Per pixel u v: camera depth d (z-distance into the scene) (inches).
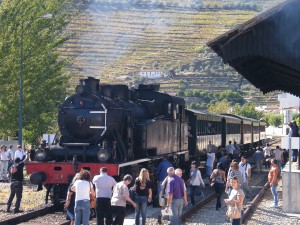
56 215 685.9
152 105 906.7
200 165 1328.7
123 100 816.9
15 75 1245.7
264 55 492.4
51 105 1312.7
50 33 1318.9
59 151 727.1
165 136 916.0
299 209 759.1
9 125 1275.8
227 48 500.7
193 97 5064.0
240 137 1831.9
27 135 1397.6
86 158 724.0
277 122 4552.2
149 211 735.7
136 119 817.5
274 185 808.9
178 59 5423.2
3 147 1111.6
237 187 495.2
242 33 494.3
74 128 730.2
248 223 657.6
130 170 744.3
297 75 556.7
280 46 490.0
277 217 716.7
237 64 532.4
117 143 743.7
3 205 781.9
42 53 1301.7
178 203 546.0
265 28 492.7
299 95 745.6
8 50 1232.8
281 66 540.4
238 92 5211.6
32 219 651.5
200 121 1243.2
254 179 1243.2
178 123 1015.0
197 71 5359.3
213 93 5128.0
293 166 1016.2
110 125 727.7
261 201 874.8
